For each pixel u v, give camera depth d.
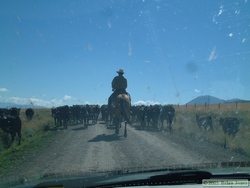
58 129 22.98
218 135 16.55
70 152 12.31
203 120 19.39
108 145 14.20
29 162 10.42
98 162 10.05
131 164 9.52
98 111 30.08
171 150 12.52
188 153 11.73
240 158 10.38
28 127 22.61
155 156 11.10
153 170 5.23
